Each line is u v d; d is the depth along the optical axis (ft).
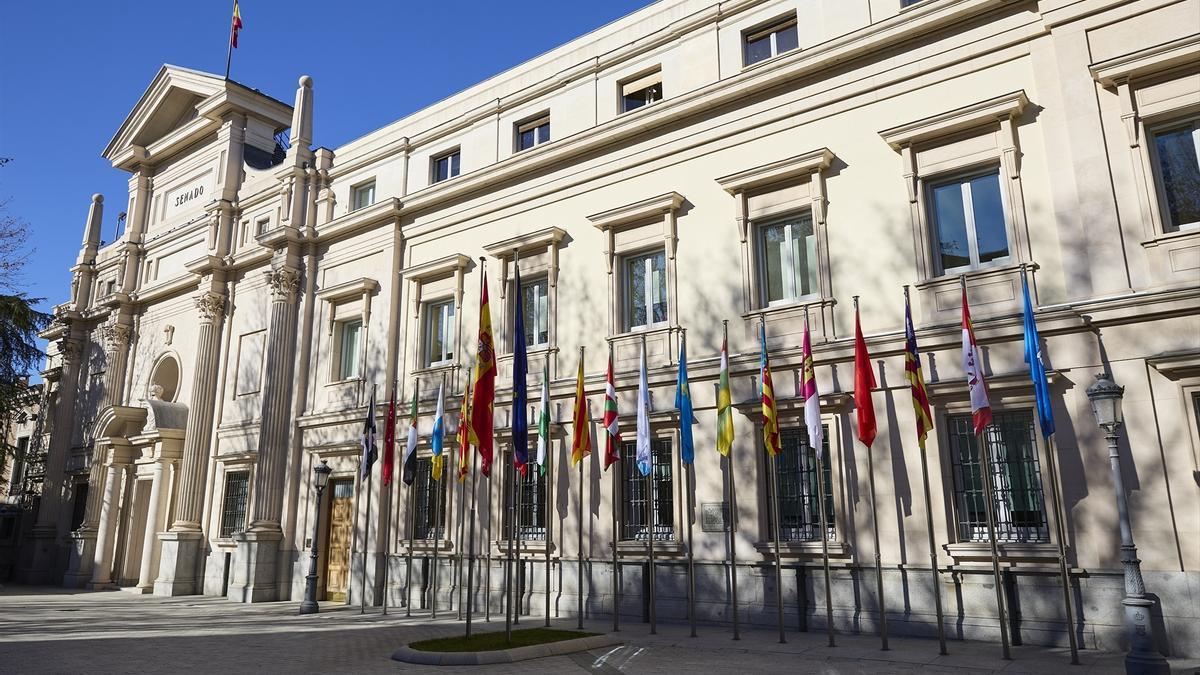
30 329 105.40
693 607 41.55
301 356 76.38
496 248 62.59
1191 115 38.50
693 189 53.98
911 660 33.76
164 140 102.22
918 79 46.29
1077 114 40.70
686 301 52.60
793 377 47.01
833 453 44.60
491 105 67.67
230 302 86.84
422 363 67.92
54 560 98.89
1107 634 35.76
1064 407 38.63
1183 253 37.01
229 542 76.95
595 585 52.65
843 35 48.39
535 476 57.67
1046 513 38.42
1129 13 40.16
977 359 37.81
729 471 42.91
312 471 73.15
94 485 94.02
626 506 52.80
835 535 44.27
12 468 119.75
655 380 52.19
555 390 56.90
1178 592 34.45
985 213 43.42
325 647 39.22
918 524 41.45
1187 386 35.70
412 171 73.10
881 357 44.11
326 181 80.48
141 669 32.48
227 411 83.10
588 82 62.08
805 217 49.57
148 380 96.32
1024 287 37.91
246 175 90.12
